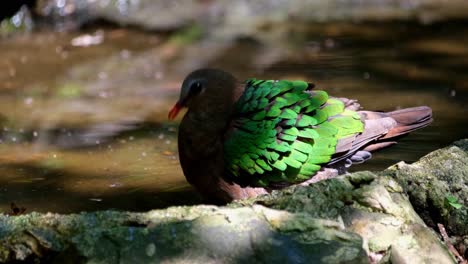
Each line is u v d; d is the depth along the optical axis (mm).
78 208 9398
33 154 11461
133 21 18906
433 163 8227
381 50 16359
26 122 12992
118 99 14078
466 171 8172
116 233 6789
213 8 19422
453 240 7797
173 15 19156
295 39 17469
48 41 18031
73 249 6730
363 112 9414
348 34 17656
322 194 7430
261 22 18938
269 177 9055
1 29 18703
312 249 6684
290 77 14797
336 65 15445
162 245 6727
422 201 7887
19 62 16594
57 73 15773
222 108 9172
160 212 7086
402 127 9414
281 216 6926
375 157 10711
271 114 9023
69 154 11445
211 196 9359
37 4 19109
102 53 17047
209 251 6691
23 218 7043
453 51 16109
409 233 7215
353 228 7219
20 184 10281
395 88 13930
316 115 9094
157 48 17281
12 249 6832
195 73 9266
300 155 8945
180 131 9320
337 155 9125
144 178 10414
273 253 6660
